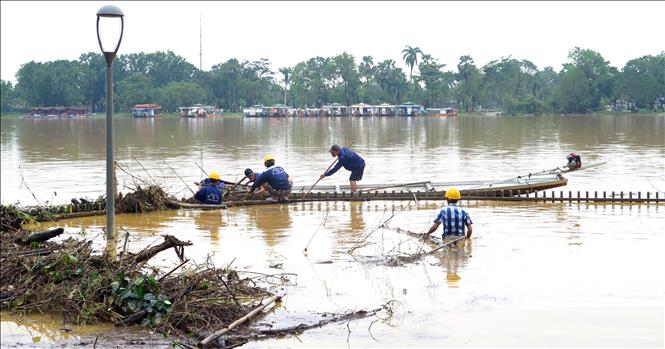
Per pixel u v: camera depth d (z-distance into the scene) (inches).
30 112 6609.3
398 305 413.4
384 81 6264.8
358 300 423.5
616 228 619.8
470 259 511.5
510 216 685.3
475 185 850.1
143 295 391.9
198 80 6791.3
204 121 4382.4
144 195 724.0
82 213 693.3
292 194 797.2
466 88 5920.3
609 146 1617.9
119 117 5940.0
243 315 393.7
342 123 3727.9
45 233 487.2
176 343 359.9
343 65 6210.6
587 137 1979.6
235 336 368.5
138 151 1592.0
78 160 1336.1
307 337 368.2
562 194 783.1
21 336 368.5
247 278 444.8
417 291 438.9
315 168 1183.6
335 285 453.4
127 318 384.2
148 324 380.8
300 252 542.0
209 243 573.9
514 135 2151.8
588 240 570.3
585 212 706.8
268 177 781.3
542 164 1220.5
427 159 1337.4
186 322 381.4
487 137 2063.2
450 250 538.0
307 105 6461.6
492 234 596.4
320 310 407.2
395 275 474.6
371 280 463.8
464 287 444.8
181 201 757.9
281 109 5910.4
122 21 572.4
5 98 6948.8
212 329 376.5
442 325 381.1
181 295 391.9
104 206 714.2
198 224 657.6
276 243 573.6
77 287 404.8
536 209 729.0
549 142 1792.6
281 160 1338.6
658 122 3080.7
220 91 6752.0
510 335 365.1
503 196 806.5
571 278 459.5
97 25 569.6
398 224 657.0
